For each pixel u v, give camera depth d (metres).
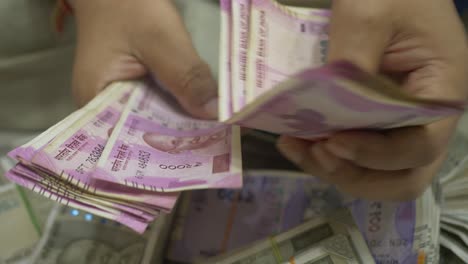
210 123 0.51
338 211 0.56
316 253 0.53
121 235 0.58
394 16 0.39
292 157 0.47
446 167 0.63
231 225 0.62
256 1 0.47
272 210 0.62
